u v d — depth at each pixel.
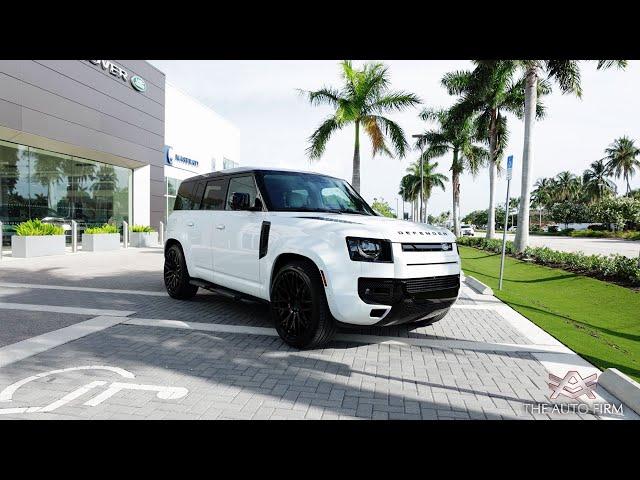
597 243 33.78
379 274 3.99
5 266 11.08
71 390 3.36
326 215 4.93
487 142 26.72
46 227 14.38
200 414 3.02
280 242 4.66
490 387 3.65
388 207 45.56
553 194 99.19
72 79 16.84
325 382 3.65
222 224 5.78
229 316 5.91
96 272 10.31
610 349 4.89
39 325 5.27
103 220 20.22
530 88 16.88
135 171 21.78
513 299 7.85
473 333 5.39
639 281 8.61
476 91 21.59
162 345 4.54
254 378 3.69
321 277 4.15
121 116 19.81
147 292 7.72
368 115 20.19
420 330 5.46
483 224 108.69
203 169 29.56
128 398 3.23
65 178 18.05
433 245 4.42
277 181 5.49
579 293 8.69
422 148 35.66
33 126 15.12
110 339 4.72
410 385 3.65
